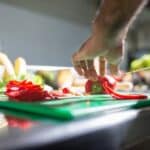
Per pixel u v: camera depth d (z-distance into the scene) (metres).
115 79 0.89
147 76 1.57
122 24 0.52
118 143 0.36
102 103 0.53
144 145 0.42
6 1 1.20
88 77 0.65
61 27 1.50
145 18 1.96
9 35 1.23
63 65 1.51
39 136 0.28
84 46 0.58
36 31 1.35
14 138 0.27
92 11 1.69
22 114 0.44
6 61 0.93
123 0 0.49
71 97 0.66
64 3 1.49
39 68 1.10
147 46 2.01
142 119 0.42
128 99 0.61
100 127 0.34
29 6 1.31
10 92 0.60
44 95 0.58
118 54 0.60
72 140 0.29
